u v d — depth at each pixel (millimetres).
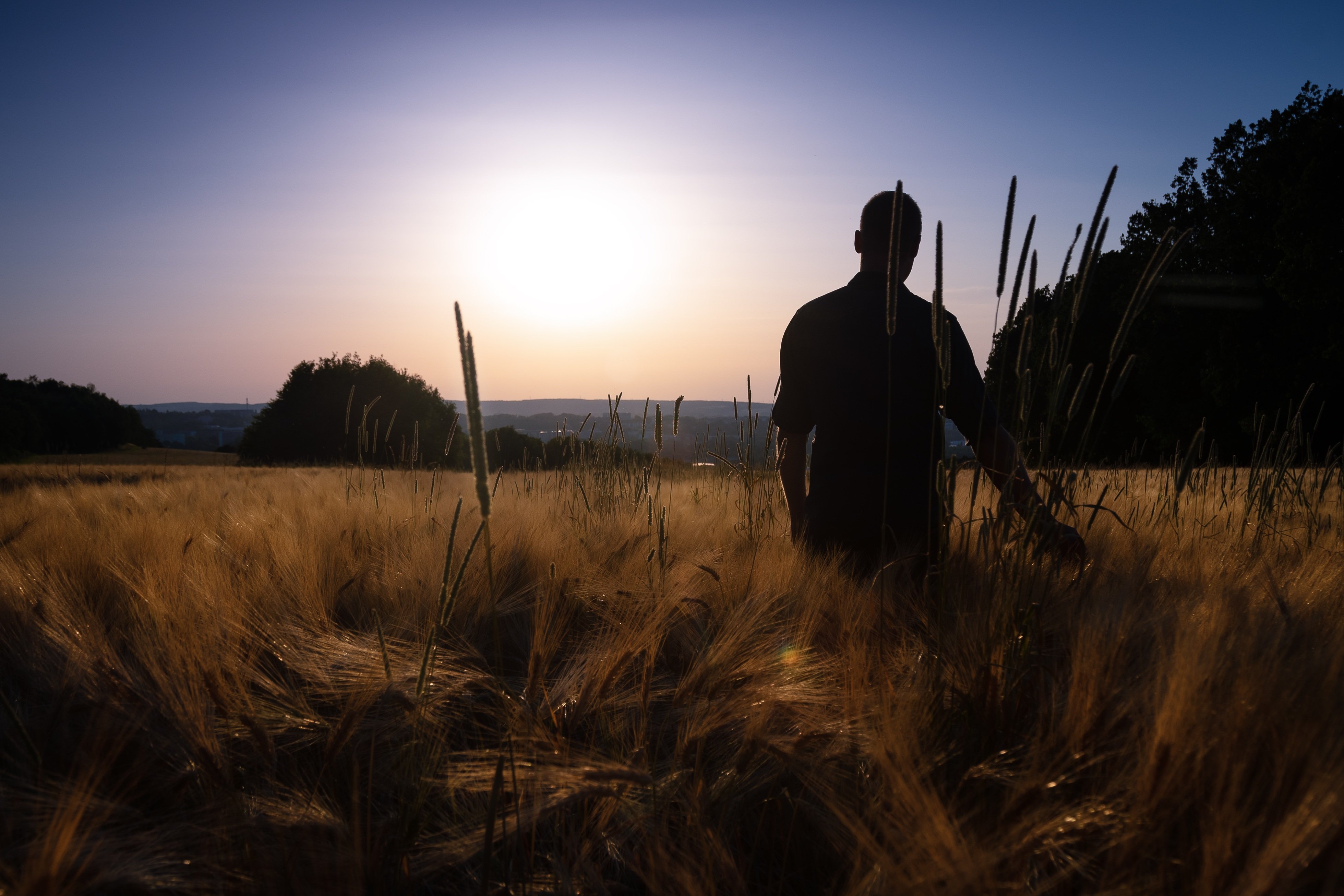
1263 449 3627
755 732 1344
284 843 1104
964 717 1390
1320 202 20844
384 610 2145
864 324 2602
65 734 1336
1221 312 23719
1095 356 28266
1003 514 1608
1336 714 1121
